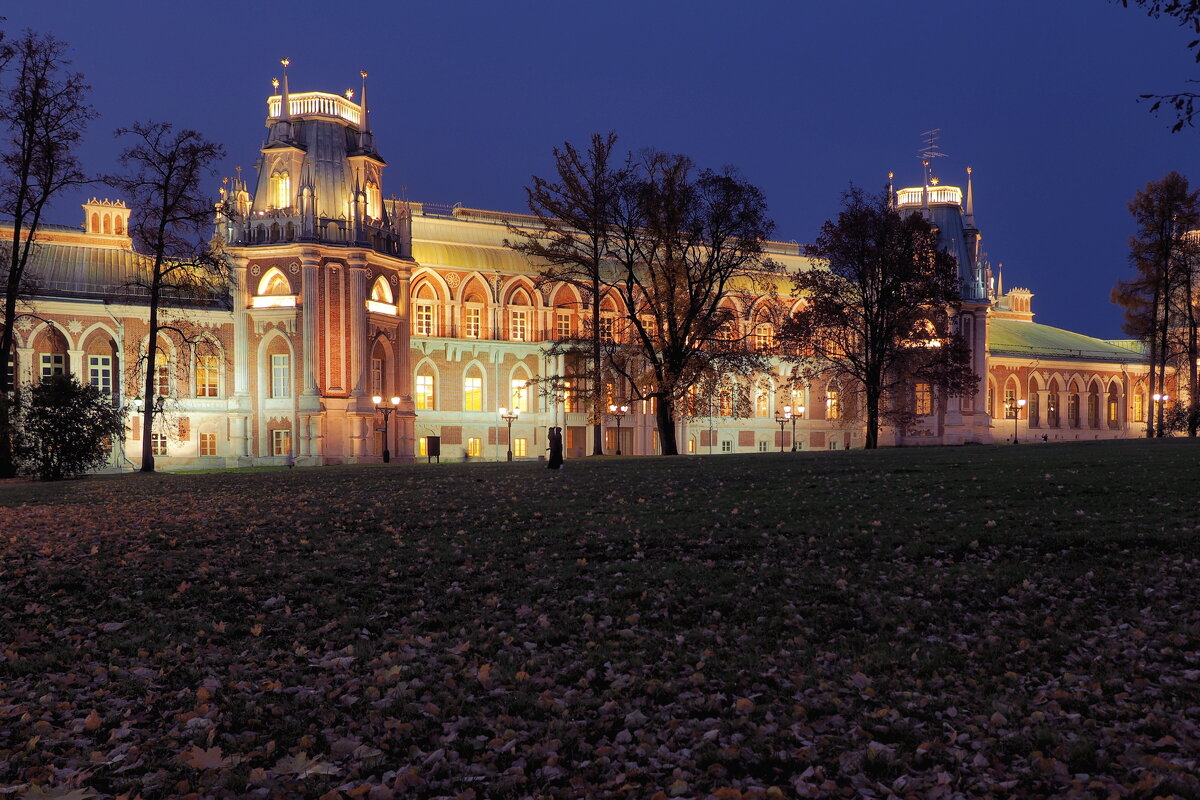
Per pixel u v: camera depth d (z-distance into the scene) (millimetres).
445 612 13750
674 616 13250
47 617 13719
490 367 79875
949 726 8992
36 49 41750
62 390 42656
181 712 9695
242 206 69438
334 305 64938
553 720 9305
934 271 59500
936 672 10664
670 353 53469
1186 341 74188
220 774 8117
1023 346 104938
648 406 84625
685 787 7633
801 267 96062
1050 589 13945
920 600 13617
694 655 11430
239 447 65938
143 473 45438
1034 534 17062
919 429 90562
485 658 11562
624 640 12211
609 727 9156
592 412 56125
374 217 69500
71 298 64562
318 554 17562
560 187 54312
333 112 68938
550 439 35125
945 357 59656
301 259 64438
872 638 12133
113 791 7863
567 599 14227
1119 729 8711
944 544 16844
